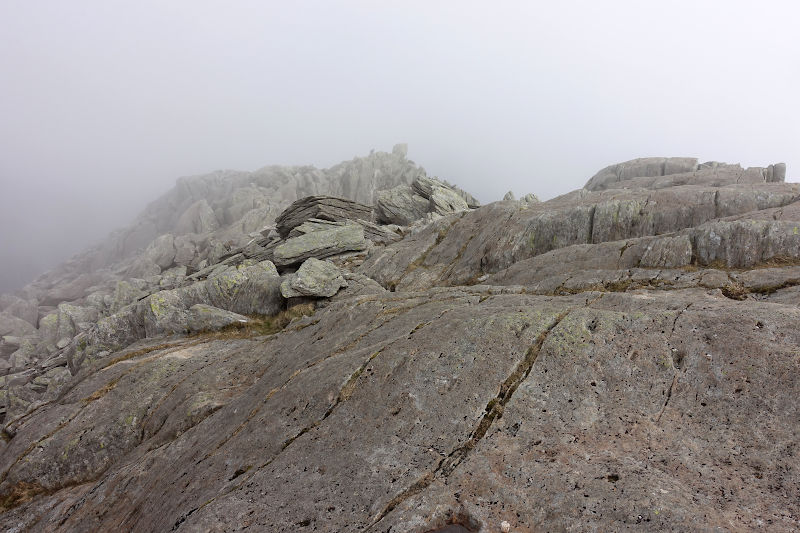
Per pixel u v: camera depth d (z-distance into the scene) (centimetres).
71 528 1623
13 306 9275
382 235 6406
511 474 1020
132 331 3866
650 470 963
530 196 8419
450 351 1516
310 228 6297
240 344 2872
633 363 1295
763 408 1067
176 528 1173
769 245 2411
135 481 1691
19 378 4931
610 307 1720
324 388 1545
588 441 1086
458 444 1157
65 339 6725
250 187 16025
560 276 2719
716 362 1219
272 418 1535
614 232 3488
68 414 2372
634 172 7581
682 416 1114
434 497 988
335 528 991
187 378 2388
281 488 1167
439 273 4119
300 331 2647
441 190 8119
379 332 1969
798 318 1272
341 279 3953
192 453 1619
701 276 2281
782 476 897
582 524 843
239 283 4016
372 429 1299
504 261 3778
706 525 779
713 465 959
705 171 5597
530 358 1404
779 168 5188
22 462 2133
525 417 1195
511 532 875
